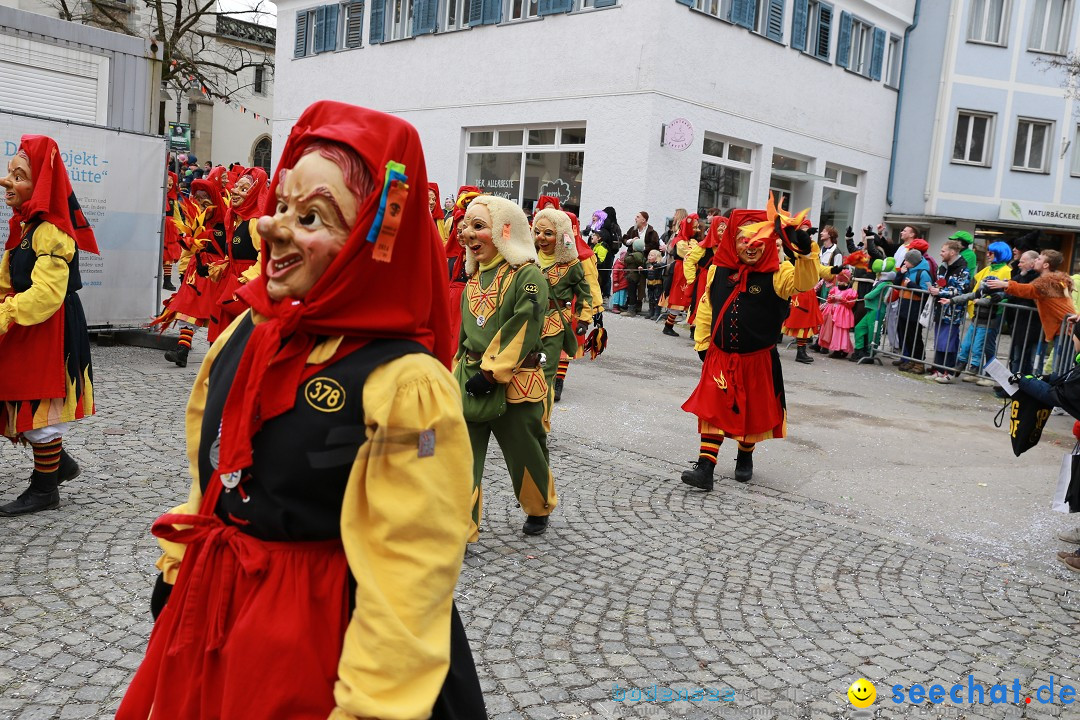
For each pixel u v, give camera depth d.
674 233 15.38
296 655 1.58
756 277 5.96
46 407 4.51
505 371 4.34
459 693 1.78
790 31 19.56
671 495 5.98
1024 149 24.02
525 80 18.80
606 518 5.39
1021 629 4.16
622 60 17.12
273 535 1.63
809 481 6.64
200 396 1.87
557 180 18.59
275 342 1.58
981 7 23.17
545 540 4.93
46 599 3.71
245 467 1.60
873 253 14.40
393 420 1.57
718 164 18.70
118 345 10.08
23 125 8.56
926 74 23.45
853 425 8.71
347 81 22.88
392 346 1.62
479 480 4.53
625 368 10.81
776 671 3.57
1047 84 23.66
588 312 7.11
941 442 8.22
